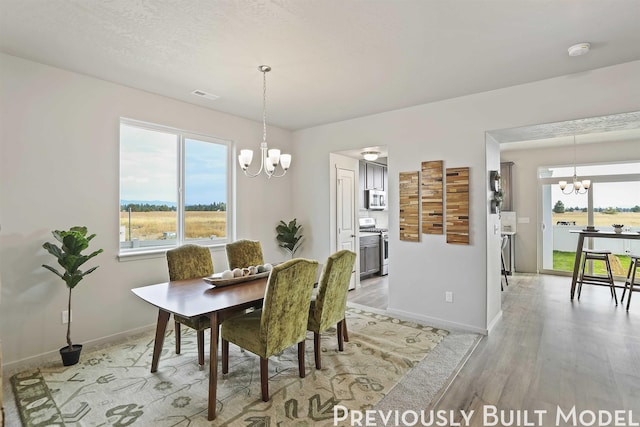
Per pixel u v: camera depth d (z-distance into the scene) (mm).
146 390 2295
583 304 4320
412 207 3812
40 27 2188
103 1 1903
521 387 2316
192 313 1954
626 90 2674
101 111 3086
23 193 2656
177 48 2473
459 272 3502
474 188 3412
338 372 2539
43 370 2584
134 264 3334
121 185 3361
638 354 2807
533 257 6516
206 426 1910
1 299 2564
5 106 2572
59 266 2830
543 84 3037
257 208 4578
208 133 3961
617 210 5867
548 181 6426
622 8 1951
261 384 2164
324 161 4711
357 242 5281
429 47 2445
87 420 1968
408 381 2402
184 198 3848
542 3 1910
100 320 3096
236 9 1979
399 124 3939
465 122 3459
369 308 4219
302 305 2357
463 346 3020
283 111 4051
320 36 2295
